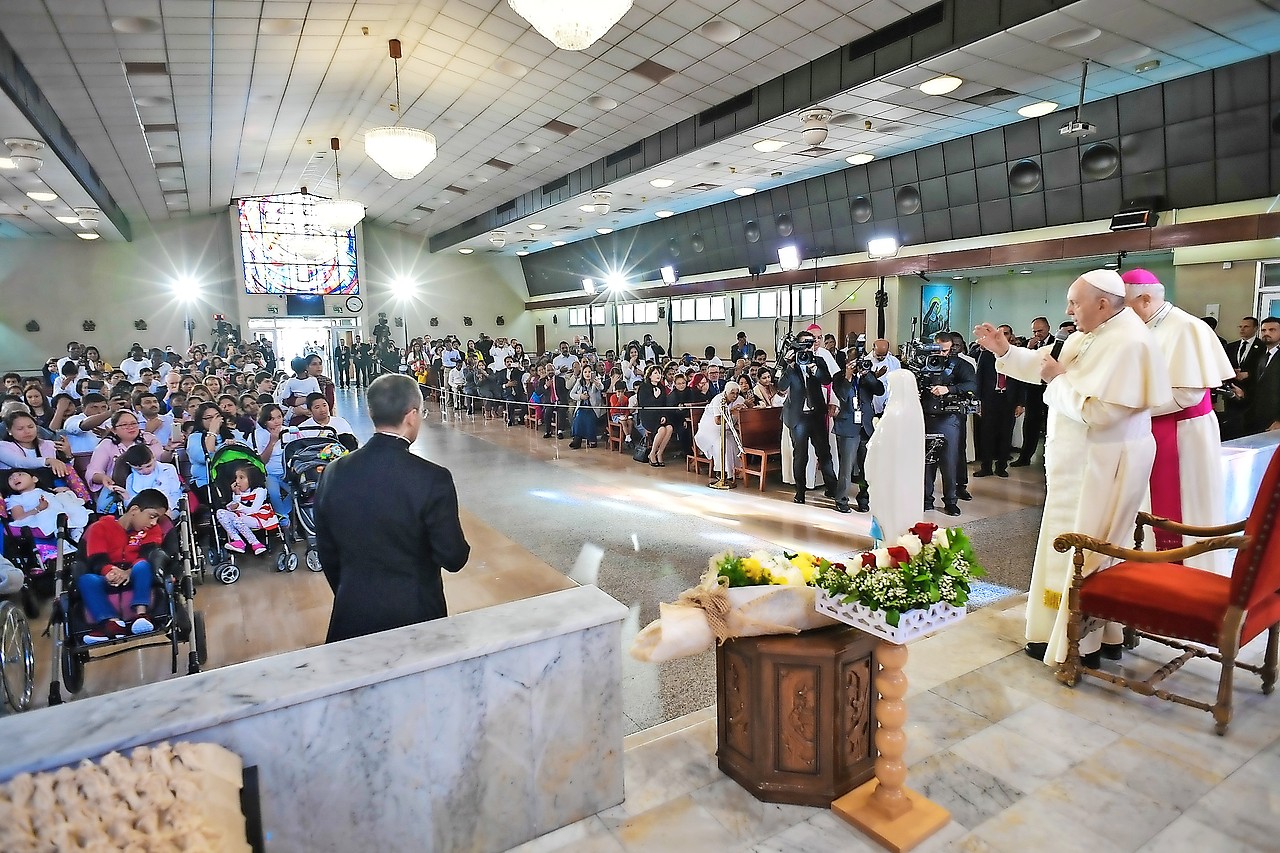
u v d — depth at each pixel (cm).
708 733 265
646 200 1499
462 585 464
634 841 204
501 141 1235
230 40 799
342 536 209
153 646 344
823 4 675
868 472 258
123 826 122
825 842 203
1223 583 259
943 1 674
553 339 2531
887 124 958
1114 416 271
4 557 423
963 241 1171
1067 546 277
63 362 1027
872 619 197
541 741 202
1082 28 635
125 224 1784
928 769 234
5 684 293
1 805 122
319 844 171
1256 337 688
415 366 1680
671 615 215
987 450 738
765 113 907
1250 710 266
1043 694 282
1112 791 221
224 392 787
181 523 446
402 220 2189
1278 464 226
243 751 159
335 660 177
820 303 1461
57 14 665
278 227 2111
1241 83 755
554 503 691
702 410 862
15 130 815
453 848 191
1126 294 322
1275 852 194
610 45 787
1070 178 977
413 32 848
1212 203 866
